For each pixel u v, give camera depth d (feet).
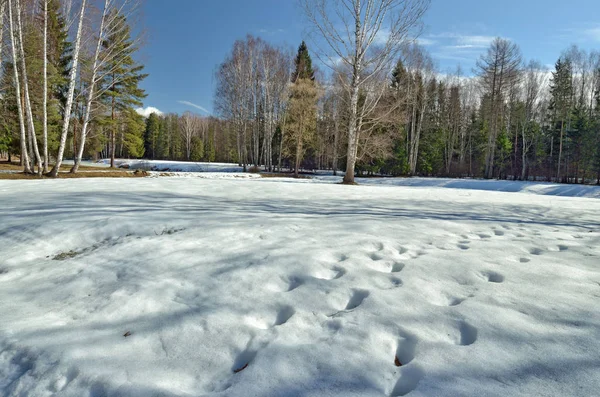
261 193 28.04
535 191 54.70
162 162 141.38
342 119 92.07
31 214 15.75
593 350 5.49
